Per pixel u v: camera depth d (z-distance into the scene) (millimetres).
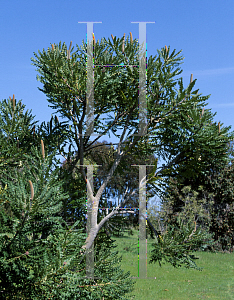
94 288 5320
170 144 7348
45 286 4457
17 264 4402
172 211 18297
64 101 6551
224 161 7156
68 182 6508
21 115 7207
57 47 6578
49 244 5031
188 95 6246
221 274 12828
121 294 5672
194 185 17797
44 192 4527
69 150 7070
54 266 4508
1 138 6629
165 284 10961
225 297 9547
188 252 6105
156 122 6719
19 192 4477
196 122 6539
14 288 4535
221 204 19547
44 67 6379
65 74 6004
